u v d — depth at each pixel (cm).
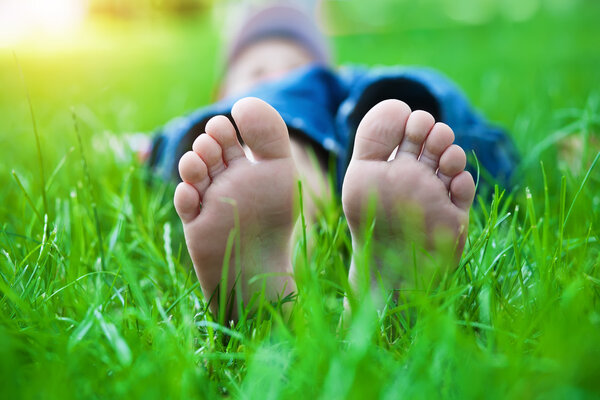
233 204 47
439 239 46
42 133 93
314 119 70
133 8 591
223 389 40
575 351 35
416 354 37
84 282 49
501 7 421
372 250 47
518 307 44
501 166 69
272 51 114
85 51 315
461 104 70
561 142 77
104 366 40
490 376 36
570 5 356
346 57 235
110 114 107
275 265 48
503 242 51
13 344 39
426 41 282
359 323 38
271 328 45
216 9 687
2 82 193
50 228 56
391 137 46
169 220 65
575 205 54
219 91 118
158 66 251
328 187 66
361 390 35
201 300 48
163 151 77
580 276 43
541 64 163
